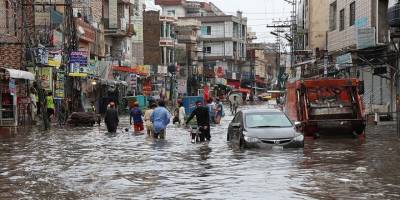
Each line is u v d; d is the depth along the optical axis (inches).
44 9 1578.5
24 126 1309.1
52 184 484.4
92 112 1518.2
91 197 421.7
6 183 492.4
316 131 933.8
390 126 1185.4
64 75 1620.3
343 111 957.8
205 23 4662.9
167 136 1038.4
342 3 1624.0
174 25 3503.9
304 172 532.7
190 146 822.5
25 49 1386.6
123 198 415.8
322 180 484.7
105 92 2092.8
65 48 1640.0
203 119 906.7
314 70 1840.6
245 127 759.7
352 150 733.3
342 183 469.1
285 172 533.6
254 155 676.7
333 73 1596.9
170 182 485.4
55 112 1542.8
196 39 4008.4
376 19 1250.6
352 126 932.6
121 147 813.9
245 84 4825.3
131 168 579.8
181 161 635.5
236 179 495.2
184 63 3661.4
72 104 1660.9
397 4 1027.9
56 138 982.4
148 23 3324.3
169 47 3410.4
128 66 2534.5
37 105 1412.4
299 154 683.4
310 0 2138.3
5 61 1330.0
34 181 502.0
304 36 2420.0
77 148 800.3
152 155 702.5
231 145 820.0
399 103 1164.5
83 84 1919.3
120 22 2503.7
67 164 618.8
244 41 4980.3
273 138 728.3
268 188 447.2
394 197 408.8
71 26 1702.8
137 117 1143.6
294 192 429.1
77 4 2014.0
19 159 668.1
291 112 1080.8
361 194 420.5
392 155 673.0
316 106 967.0
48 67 1499.8
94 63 1963.6
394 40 1178.0
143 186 466.9
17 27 1390.3
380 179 488.7
